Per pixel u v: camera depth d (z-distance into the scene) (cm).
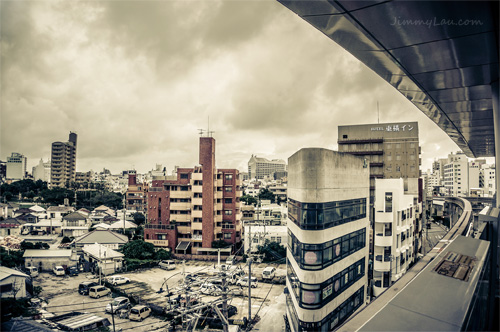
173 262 4494
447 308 543
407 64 944
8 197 10306
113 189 15275
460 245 951
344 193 2112
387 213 2861
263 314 2838
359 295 2356
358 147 5597
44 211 8062
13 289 2842
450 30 735
